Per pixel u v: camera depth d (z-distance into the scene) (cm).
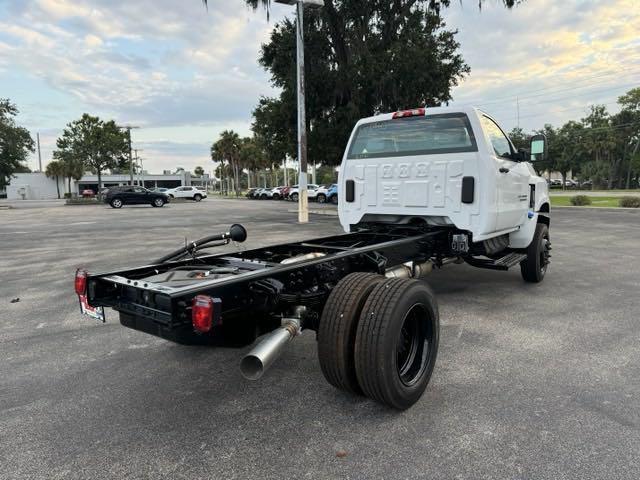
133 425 299
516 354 407
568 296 609
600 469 245
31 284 727
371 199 563
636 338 447
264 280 315
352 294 305
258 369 269
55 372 386
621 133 8281
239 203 3981
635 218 1891
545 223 701
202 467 253
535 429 285
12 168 4303
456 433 282
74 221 2002
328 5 2006
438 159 507
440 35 2142
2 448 274
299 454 263
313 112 2120
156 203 3409
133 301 300
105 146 4159
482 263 546
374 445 271
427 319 330
